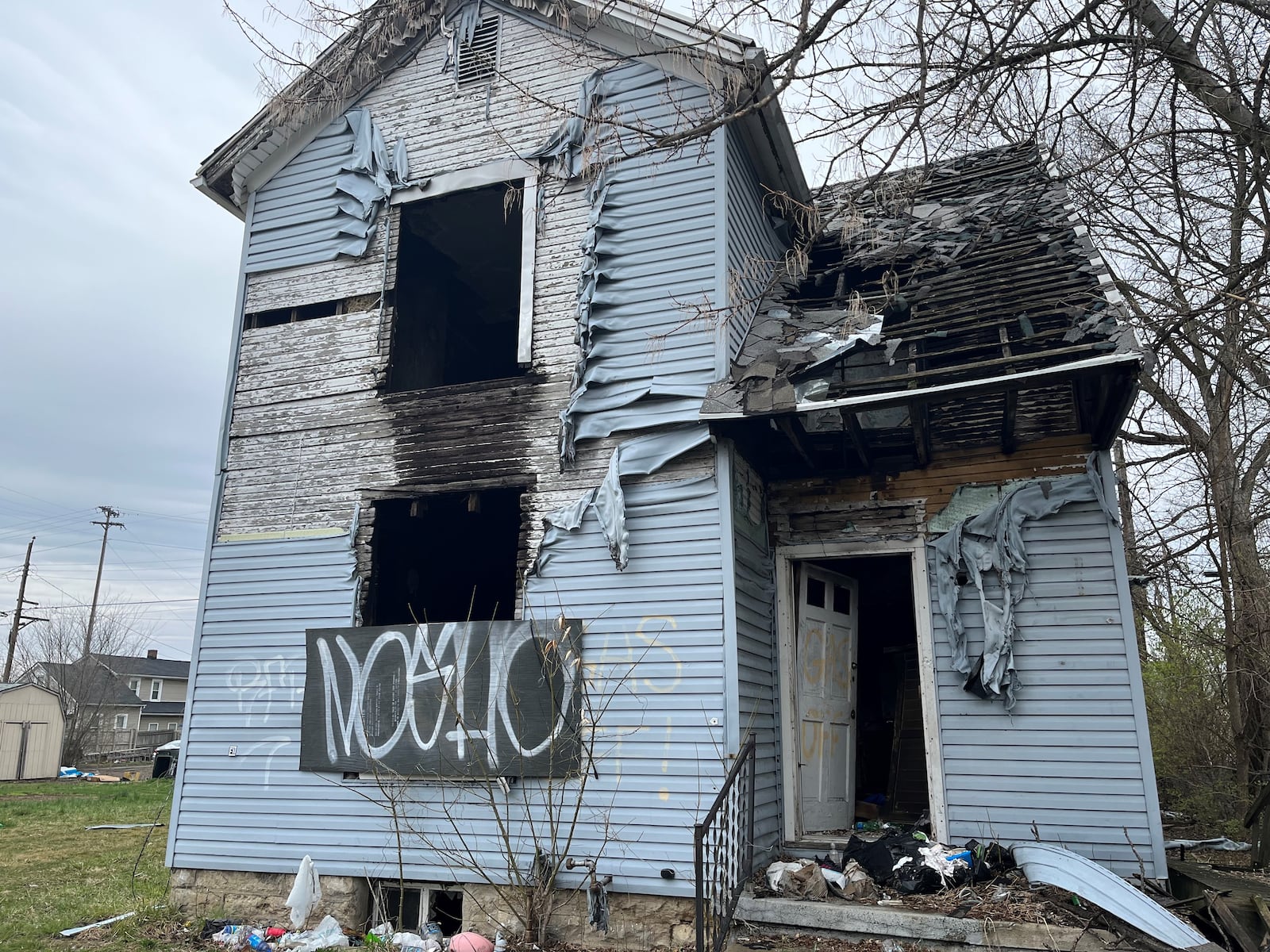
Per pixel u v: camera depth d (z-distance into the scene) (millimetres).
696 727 6711
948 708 7266
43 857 12414
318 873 7500
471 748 7215
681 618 6961
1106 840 6637
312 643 8039
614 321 7766
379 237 8984
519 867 6906
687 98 7957
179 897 7953
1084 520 7215
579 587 7324
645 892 6520
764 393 6871
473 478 7941
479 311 12125
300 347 8984
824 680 8367
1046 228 8211
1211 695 12688
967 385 6223
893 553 7781
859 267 8805
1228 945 5738
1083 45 5973
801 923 5969
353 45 9070
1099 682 6898
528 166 8453
